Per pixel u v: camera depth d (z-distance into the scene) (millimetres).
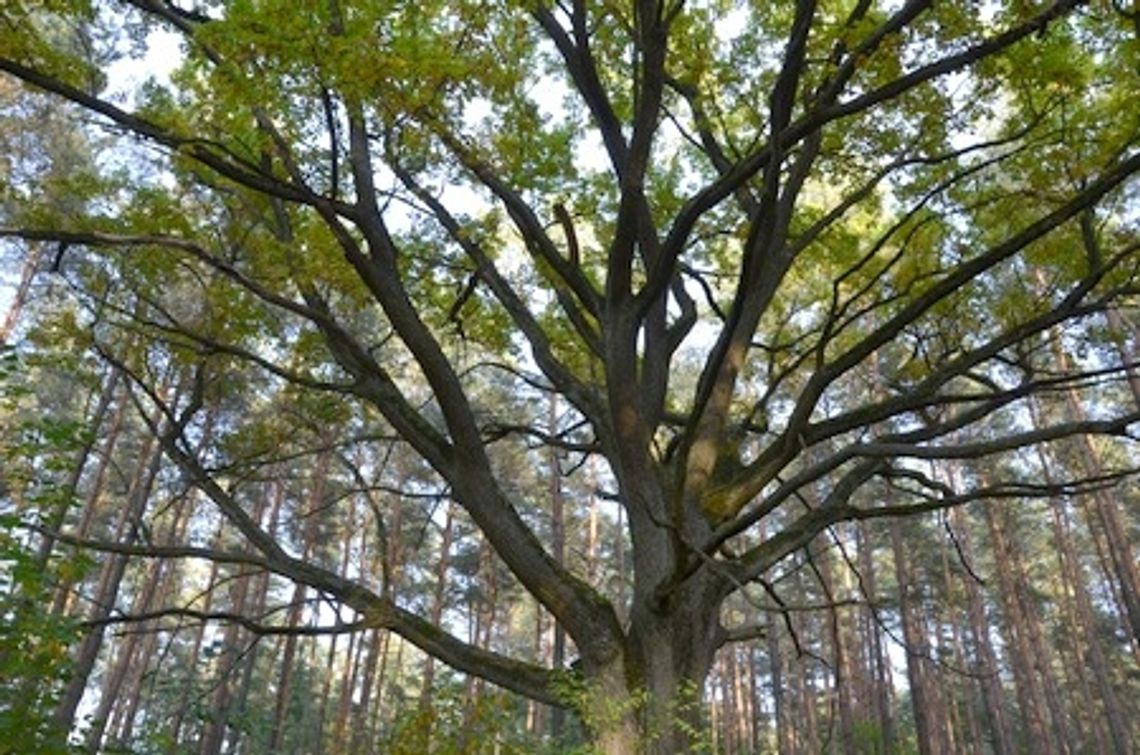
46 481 5332
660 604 6707
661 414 8539
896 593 39438
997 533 31219
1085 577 41906
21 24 6645
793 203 8531
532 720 28922
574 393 8602
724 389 8086
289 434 8883
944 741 35938
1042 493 6652
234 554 7156
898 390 9234
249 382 16016
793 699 37844
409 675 39750
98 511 28156
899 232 9547
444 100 6699
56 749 4621
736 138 9758
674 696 6473
